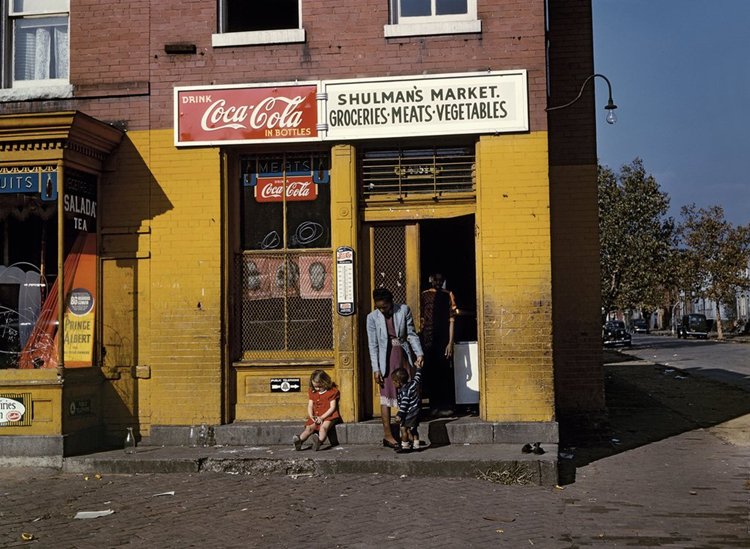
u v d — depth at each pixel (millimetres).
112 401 10234
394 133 9945
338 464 8930
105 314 10297
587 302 11508
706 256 56562
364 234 10414
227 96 10211
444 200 10211
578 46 11883
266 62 10242
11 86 10859
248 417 10188
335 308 10062
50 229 10586
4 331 10508
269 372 10211
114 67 10445
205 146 10219
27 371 9578
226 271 10203
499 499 7855
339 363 9984
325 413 9609
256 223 10516
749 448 11070
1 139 9484
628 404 16156
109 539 6621
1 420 9484
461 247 10719
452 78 9883
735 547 6316
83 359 10266
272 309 10414
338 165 10133
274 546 6367
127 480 8883
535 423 9555
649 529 6836
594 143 11727
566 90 11836
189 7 10406
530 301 9664
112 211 10328
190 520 7168
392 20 10281
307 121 10086
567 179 11695
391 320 9477
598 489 8414
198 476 8977
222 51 10312
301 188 10469
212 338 10055
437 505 7582
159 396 10086
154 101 10352
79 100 10484
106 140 10125
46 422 9453
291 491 8195
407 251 10391
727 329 65875
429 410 10266
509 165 9789
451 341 10164
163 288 10164
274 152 10469
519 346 9648
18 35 10906
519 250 9711
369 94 10008
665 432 12602
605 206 41812
